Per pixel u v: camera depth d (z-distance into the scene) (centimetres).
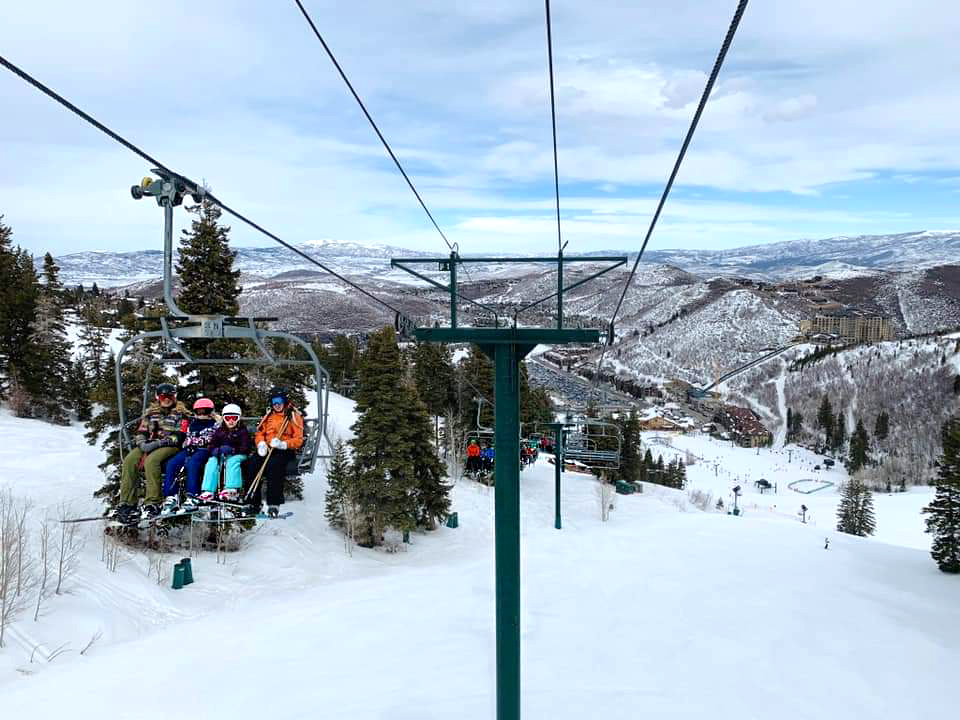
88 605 1538
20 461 2544
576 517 3953
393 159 963
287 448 868
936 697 1315
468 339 684
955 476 2995
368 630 1476
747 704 1124
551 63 603
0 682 1147
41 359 3978
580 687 1116
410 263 701
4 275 3994
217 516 884
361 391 2973
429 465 3103
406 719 947
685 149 489
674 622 1653
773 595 2089
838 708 1181
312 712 975
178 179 638
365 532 2833
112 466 2208
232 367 2214
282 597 1986
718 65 374
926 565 3130
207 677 1143
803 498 10775
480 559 2700
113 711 999
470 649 1324
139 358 2153
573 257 695
